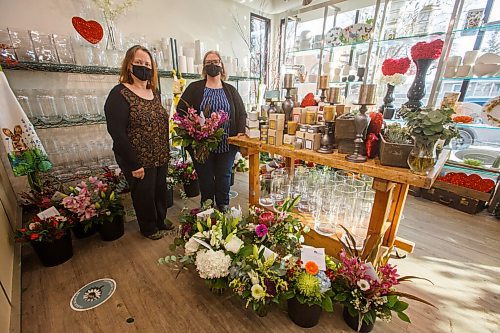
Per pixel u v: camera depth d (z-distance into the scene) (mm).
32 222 1541
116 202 1863
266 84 4156
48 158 1982
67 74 2326
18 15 1989
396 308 1068
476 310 1310
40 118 2074
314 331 1174
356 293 1104
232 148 2061
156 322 1219
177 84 2668
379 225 1283
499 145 2467
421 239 1950
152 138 1669
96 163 2414
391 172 1080
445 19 2301
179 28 3039
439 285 1481
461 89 2584
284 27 3893
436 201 2617
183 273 1549
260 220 1409
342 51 3227
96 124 2547
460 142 2586
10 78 2055
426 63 2008
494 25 2113
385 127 1359
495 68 2135
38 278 1492
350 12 3367
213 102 1938
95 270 1571
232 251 1205
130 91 1564
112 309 1288
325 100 1756
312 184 1814
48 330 1172
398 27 2537
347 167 1236
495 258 1726
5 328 1086
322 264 1174
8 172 2213
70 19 2225
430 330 1193
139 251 1767
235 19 3641
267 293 1101
